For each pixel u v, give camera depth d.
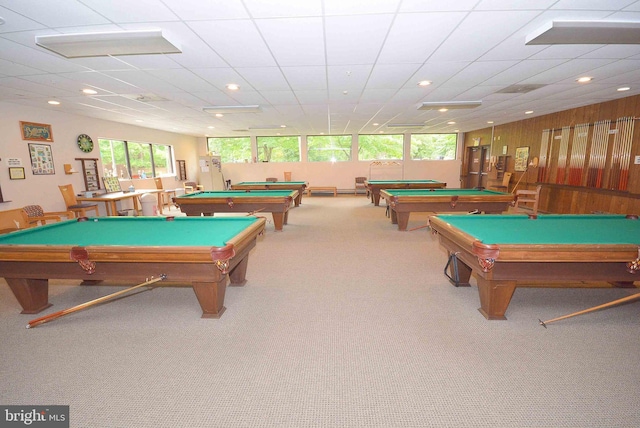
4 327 2.41
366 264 3.87
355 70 3.77
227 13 2.31
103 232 2.83
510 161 8.88
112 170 7.72
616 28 2.48
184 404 1.64
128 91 4.63
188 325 2.43
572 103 6.04
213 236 2.64
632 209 5.40
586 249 2.08
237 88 4.57
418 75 4.01
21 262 2.44
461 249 2.64
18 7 2.14
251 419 1.54
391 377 1.82
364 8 2.26
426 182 8.56
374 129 10.27
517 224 3.03
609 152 5.79
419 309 2.66
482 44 2.97
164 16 2.34
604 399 1.63
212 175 11.09
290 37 2.76
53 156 6.02
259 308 2.71
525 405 1.60
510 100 5.71
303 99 5.44
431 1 2.17
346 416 1.55
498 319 2.46
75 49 2.79
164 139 9.77
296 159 12.27
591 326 2.34
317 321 2.48
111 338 2.26
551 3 2.19
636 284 3.07
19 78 3.85
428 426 1.49
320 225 6.28
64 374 1.87
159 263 2.33
